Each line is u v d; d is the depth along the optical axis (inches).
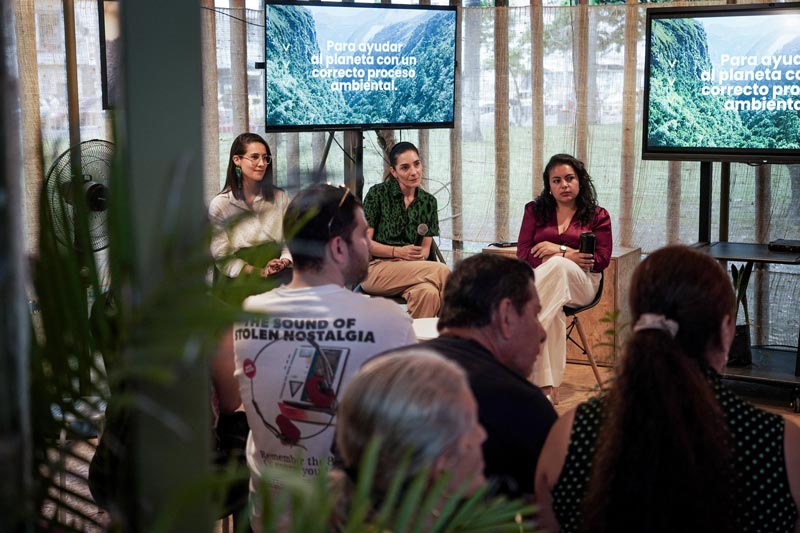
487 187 235.6
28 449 37.0
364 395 51.1
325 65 215.2
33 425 45.4
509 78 229.9
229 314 34.8
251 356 82.0
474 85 232.2
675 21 203.3
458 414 50.3
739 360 194.7
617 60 221.9
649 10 205.0
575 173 197.5
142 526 37.9
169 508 34.4
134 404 36.7
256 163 188.7
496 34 228.5
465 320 80.4
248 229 84.2
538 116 229.0
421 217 213.0
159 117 37.6
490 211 236.4
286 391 80.9
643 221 226.2
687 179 221.5
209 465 38.3
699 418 55.3
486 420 72.5
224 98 223.1
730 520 55.2
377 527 37.3
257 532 80.0
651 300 60.8
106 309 46.6
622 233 227.9
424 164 238.2
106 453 48.3
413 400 49.9
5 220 33.6
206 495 38.4
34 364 44.9
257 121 227.1
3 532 34.5
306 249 82.3
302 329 80.8
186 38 37.8
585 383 206.1
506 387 73.7
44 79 203.3
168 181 37.6
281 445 82.1
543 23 225.5
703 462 54.7
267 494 37.4
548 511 65.1
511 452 72.7
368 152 238.1
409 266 205.6
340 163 234.4
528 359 81.9
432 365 51.9
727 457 55.6
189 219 37.8
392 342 80.6
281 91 212.1
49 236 45.1
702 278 60.5
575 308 190.1
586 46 223.3
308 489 33.9
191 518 38.2
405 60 221.8
